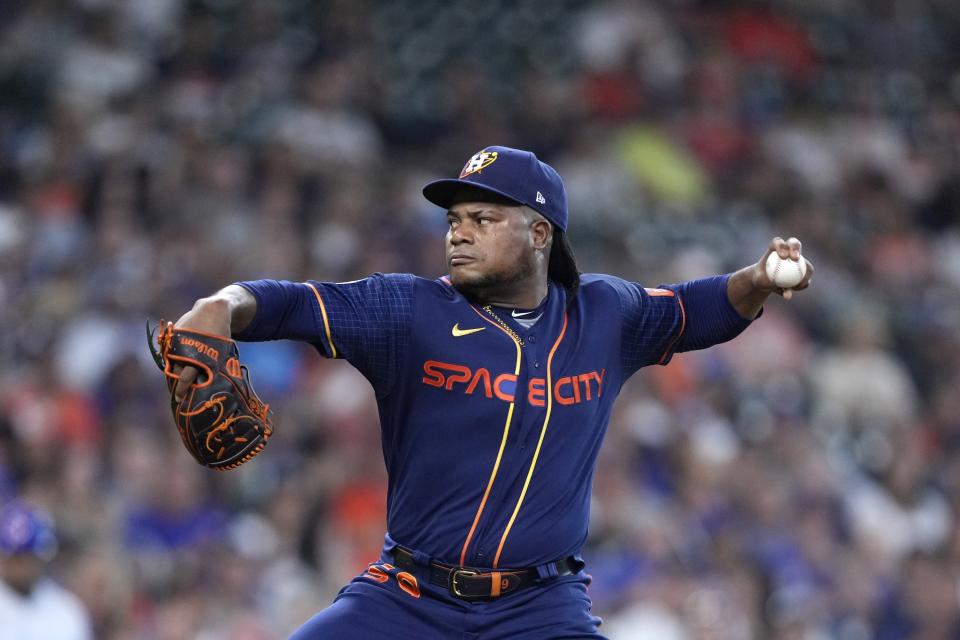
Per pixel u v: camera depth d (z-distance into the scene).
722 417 41.66
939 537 39.38
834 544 38.09
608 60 56.38
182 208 41.06
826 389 45.38
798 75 61.62
